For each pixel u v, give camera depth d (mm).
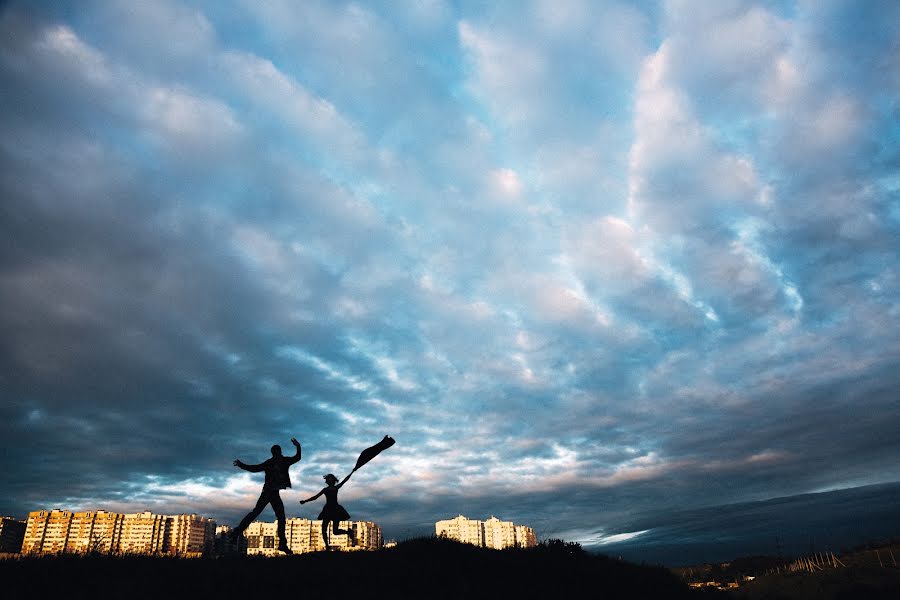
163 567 11133
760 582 50719
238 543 18375
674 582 17094
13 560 10539
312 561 12742
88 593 9109
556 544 17953
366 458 16031
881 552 47906
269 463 15039
